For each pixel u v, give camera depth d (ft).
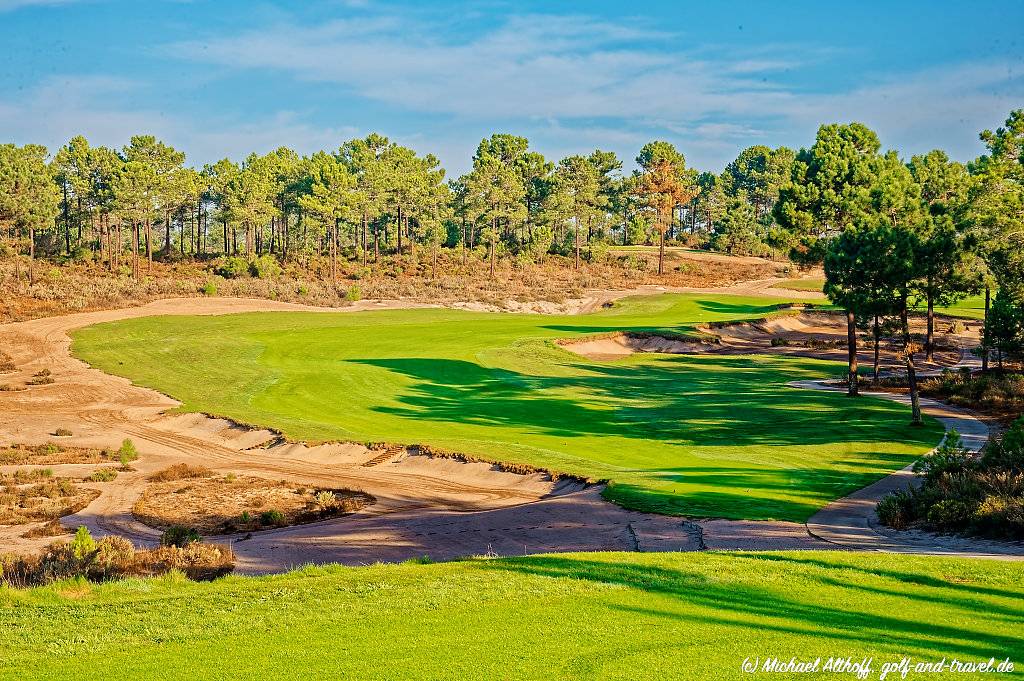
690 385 192.24
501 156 573.74
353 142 538.06
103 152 410.93
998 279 160.56
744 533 76.69
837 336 287.07
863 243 146.20
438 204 483.51
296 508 106.22
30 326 248.11
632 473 108.37
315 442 140.36
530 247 478.59
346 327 266.98
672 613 38.78
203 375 202.80
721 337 280.31
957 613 38.52
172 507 106.63
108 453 140.15
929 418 139.23
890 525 75.72
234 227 457.27
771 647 33.63
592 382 196.03
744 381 198.80
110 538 81.30
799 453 116.47
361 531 91.25
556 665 31.78
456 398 177.06
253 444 146.00
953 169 230.68
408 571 51.88
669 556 54.19
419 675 31.04
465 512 99.04
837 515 82.12
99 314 267.59
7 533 94.17
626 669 31.22
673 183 475.31
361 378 196.95
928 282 144.36
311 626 37.88
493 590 43.78
